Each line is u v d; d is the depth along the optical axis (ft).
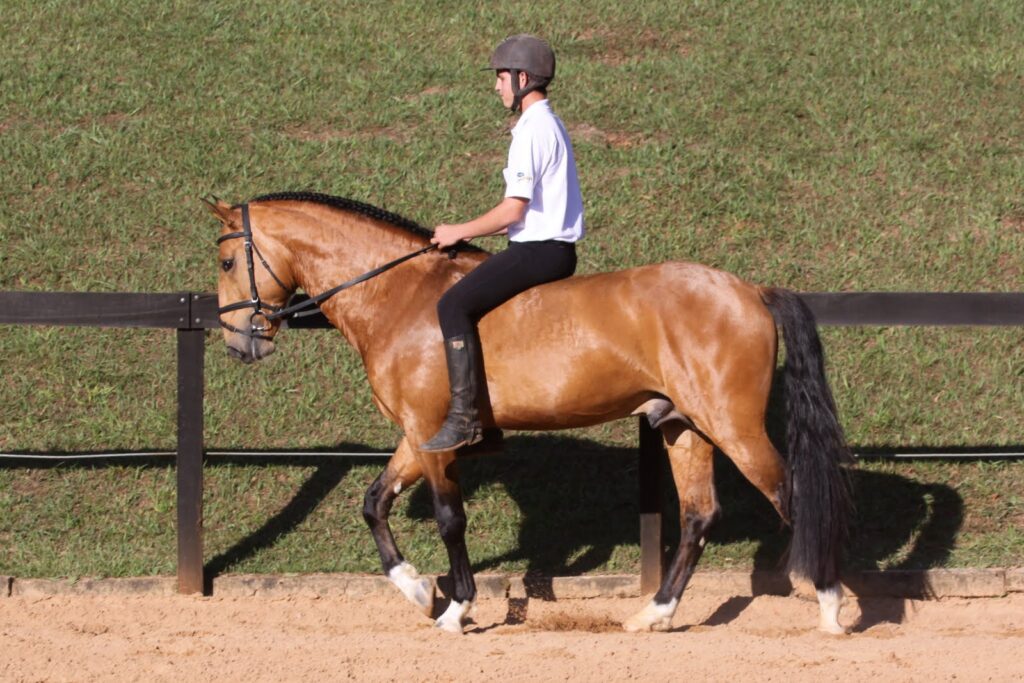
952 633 29.27
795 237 44.32
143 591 31.94
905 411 37.45
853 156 48.67
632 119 51.65
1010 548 32.96
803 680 23.95
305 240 29.27
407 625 30.42
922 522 33.94
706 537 28.89
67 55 55.93
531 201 27.43
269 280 29.43
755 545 33.55
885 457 35.68
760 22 59.62
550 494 35.12
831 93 53.06
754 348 26.53
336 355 39.83
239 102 52.60
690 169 47.78
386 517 30.35
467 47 57.62
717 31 58.95
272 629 29.55
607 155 48.75
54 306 31.60
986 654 25.85
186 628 29.58
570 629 29.76
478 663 25.22
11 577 31.81
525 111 27.73
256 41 57.62
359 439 36.86
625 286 27.20
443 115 51.60
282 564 32.94
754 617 30.68
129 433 36.86
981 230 44.62
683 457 29.01
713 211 45.60
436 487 28.60
